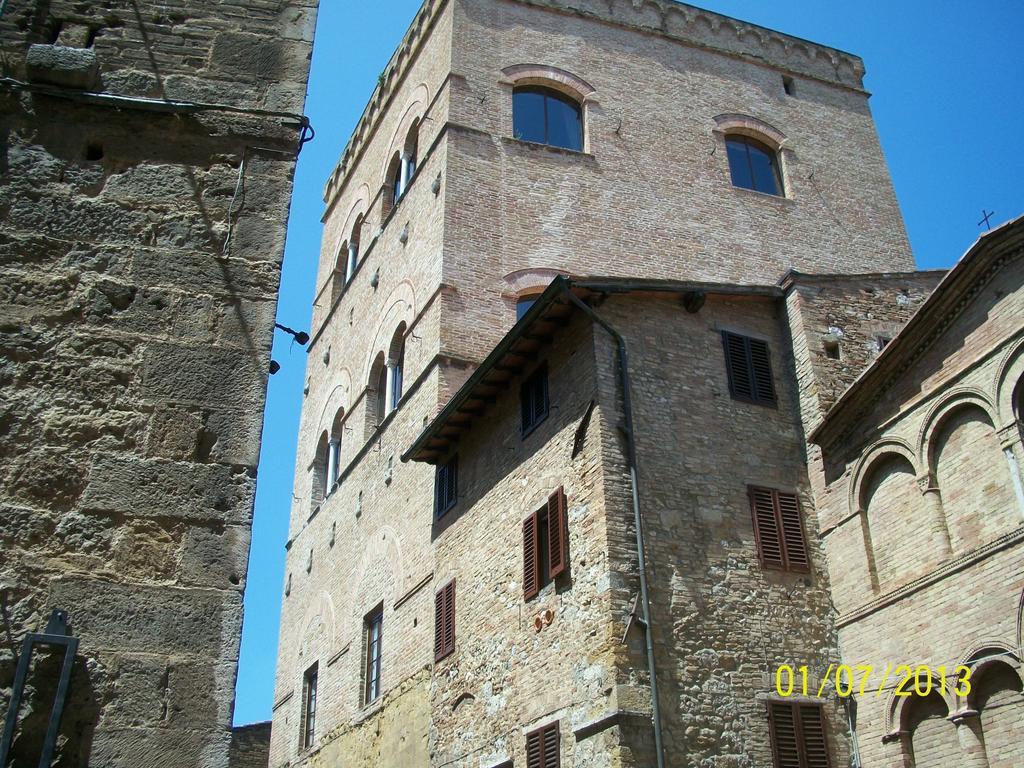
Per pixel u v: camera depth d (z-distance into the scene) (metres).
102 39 9.77
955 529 15.14
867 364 19.30
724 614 16.08
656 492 16.69
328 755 26.17
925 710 14.89
